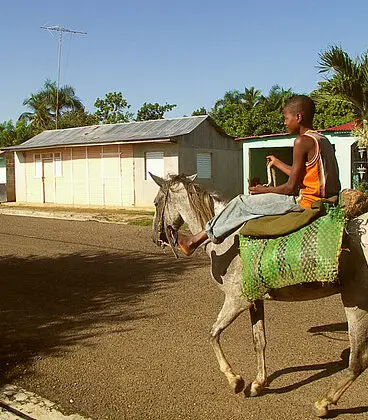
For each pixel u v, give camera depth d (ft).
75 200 78.69
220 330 14.93
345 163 56.90
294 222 13.20
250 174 69.21
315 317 22.38
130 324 22.27
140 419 14.19
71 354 19.04
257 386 15.20
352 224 12.92
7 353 19.33
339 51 43.91
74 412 14.67
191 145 70.49
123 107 138.41
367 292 12.69
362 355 13.07
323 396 14.39
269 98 127.24
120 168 73.00
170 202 16.58
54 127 138.41
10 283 29.96
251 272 13.47
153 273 31.53
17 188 87.20
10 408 15.01
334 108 82.48
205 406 14.79
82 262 35.24
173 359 18.22
